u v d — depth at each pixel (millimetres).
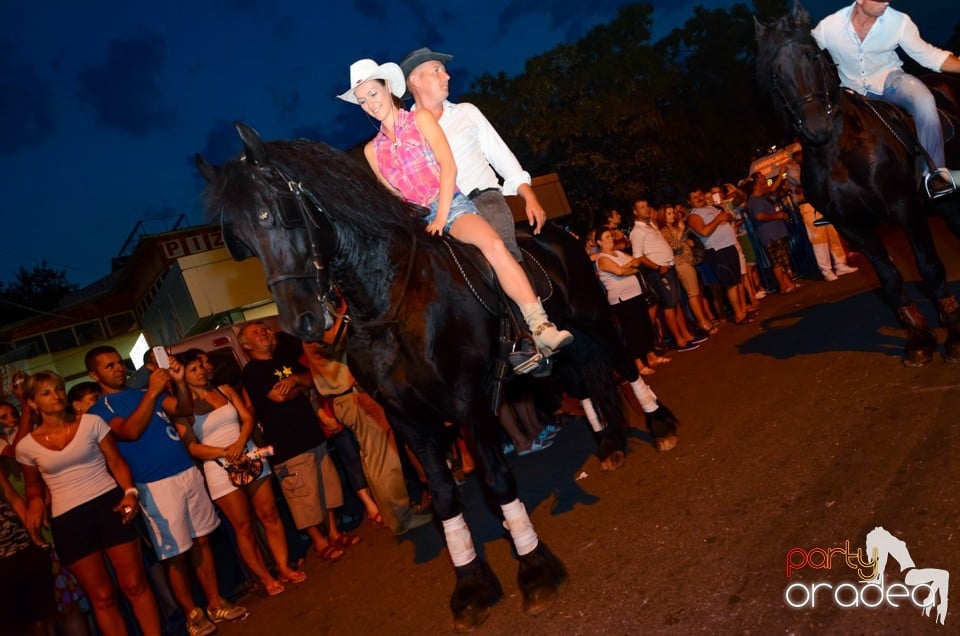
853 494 3586
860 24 4887
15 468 5316
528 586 3682
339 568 5535
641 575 3605
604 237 8250
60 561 4547
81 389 5379
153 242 16406
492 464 3734
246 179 3160
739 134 32406
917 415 4215
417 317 3518
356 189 3438
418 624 4059
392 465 5508
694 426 5527
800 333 7410
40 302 32750
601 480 5152
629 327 8297
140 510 4957
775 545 3396
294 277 3172
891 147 4746
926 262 4875
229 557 7484
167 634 5422
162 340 14852
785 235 10508
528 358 3750
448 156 3658
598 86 29297
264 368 5855
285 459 5715
